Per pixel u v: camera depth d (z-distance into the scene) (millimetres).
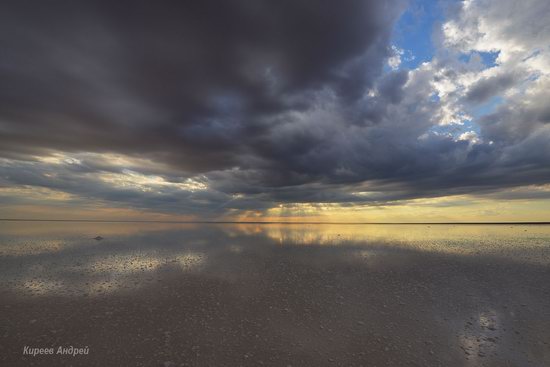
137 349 7180
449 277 14320
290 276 14711
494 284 12938
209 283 13320
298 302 10812
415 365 6574
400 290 12289
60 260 18125
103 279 13750
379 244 27375
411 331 8344
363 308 10203
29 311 9555
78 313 9469
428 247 24828
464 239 31078
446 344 7539
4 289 11938
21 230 42250
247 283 13367
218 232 45281
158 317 9266
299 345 7527
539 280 13398
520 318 9133
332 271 15828
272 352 7164
